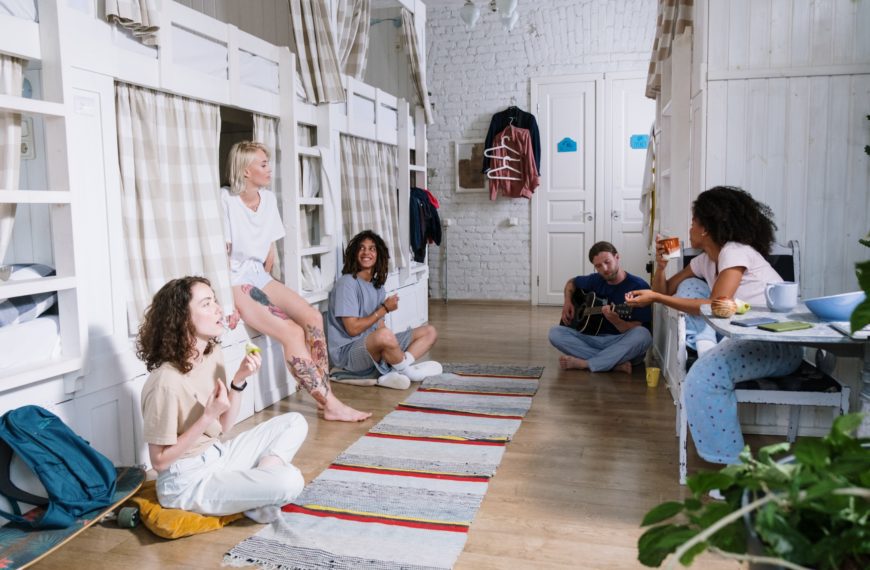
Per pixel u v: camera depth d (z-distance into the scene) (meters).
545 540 2.09
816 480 0.71
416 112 5.64
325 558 1.99
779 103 3.12
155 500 2.26
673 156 3.83
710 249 2.74
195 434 2.09
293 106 3.61
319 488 2.49
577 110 6.77
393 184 5.14
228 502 2.17
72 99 2.33
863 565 0.70
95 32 2.41
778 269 2.92
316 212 4.17
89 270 2.42
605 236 6.84
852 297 2.16
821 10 3.05
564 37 6.70
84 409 2.39
